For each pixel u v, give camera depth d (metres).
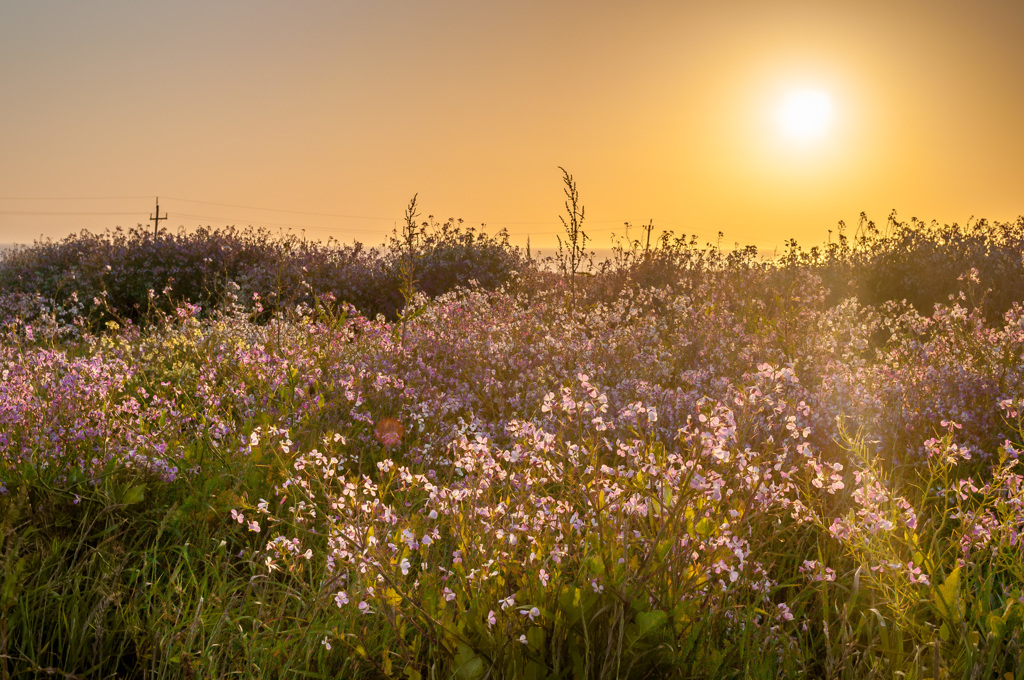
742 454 2.65
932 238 12.83
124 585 2.89
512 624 2.35
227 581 3.04
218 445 4.03
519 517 2.68
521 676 2.31
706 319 8.00
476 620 2.39
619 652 2.17
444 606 2.43
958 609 2.45
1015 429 4.22
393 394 5.08
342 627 2.61
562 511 2.88
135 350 6.59
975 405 5.02
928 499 3.88
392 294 13.23
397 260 14.09
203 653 2.48
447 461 4.01
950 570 3.07
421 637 2.58
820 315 8.26
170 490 3.70
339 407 4.66
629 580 2.40
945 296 11.38
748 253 11.34
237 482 3.61
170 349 6.33
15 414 3.77
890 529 2.69
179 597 2.93
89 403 4.08
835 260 12.99
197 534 3.39
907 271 12.03
